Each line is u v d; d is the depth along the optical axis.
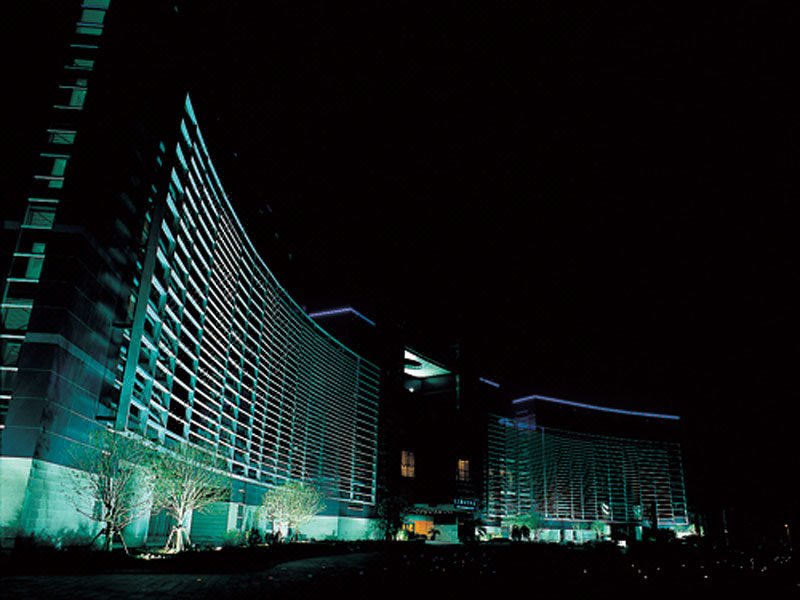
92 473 23.84
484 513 106.31
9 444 21.92
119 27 29.92
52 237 25.38
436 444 99.56
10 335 24.25
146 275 29.55
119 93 29.41
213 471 32.66
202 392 39.31
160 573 20.23
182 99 34.22
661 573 33.44
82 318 25.58
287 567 26.55
